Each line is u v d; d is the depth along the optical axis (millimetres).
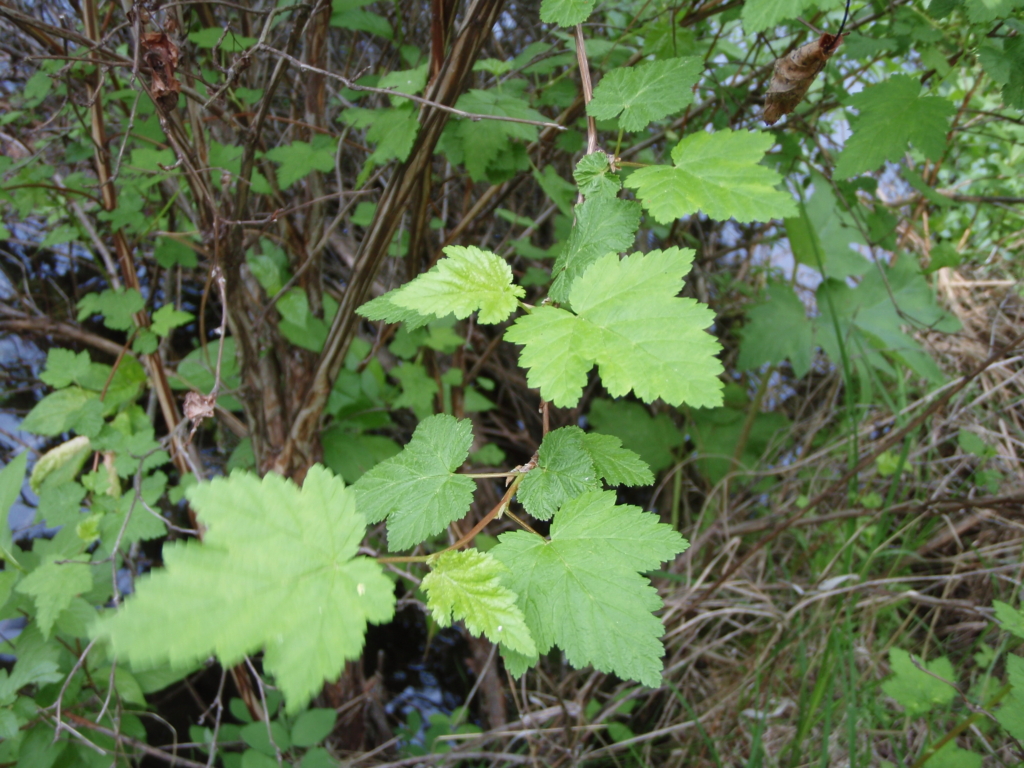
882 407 829
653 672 251
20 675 473
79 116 550
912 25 520
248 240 545
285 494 234
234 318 543
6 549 521
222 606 214
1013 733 413
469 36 406
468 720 830
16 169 601
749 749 614
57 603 480
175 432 604
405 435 930
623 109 335
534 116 504
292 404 656
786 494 838
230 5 459
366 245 476
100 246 667
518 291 281
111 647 200
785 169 681
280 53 438
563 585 267
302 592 224
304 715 613
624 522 276
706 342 247
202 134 509
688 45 530
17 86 769
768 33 608
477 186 827
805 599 608
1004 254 887
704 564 793
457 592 251
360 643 222
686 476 923
